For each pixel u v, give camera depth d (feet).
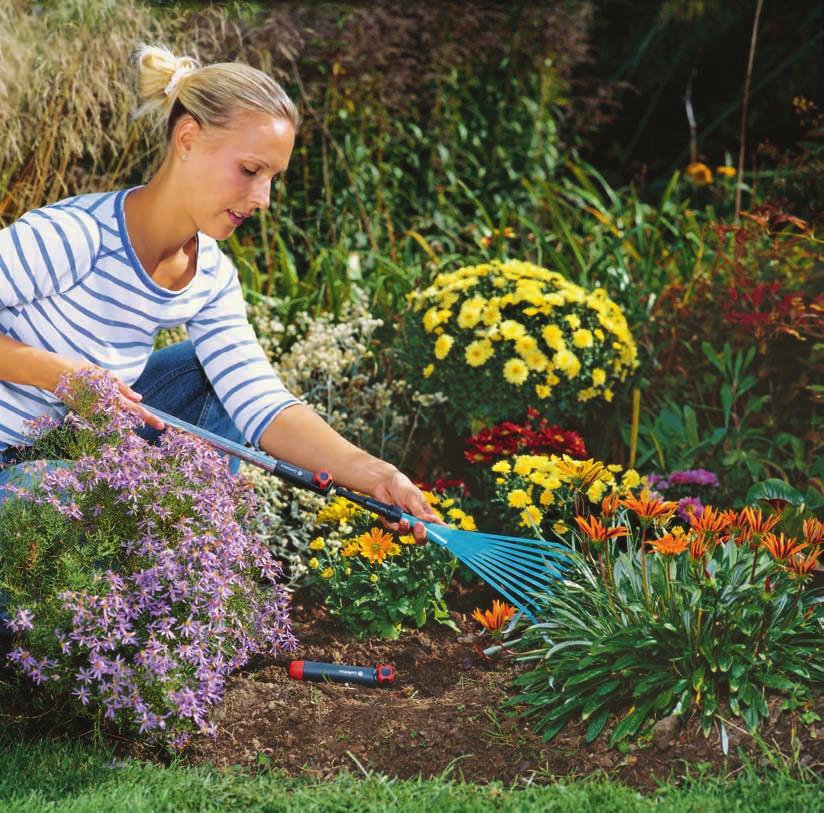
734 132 31.30
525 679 9.50
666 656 9.12
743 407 15.05
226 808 7.94
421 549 11.30
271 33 19.13
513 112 24.00
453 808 7.76
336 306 16.88
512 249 21.49
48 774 8.30
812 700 8.82
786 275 15.69
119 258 9.41
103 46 15.62
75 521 8.75
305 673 10.20
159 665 8.25
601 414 15.16
